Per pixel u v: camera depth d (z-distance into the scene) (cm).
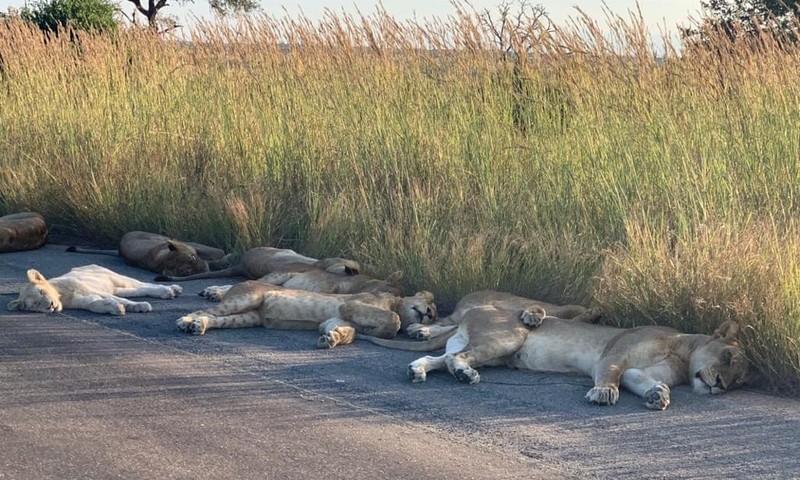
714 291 884
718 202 1109
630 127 1255
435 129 1392
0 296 1113
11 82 1848
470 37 1483
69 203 1526
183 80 1712
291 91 1580
